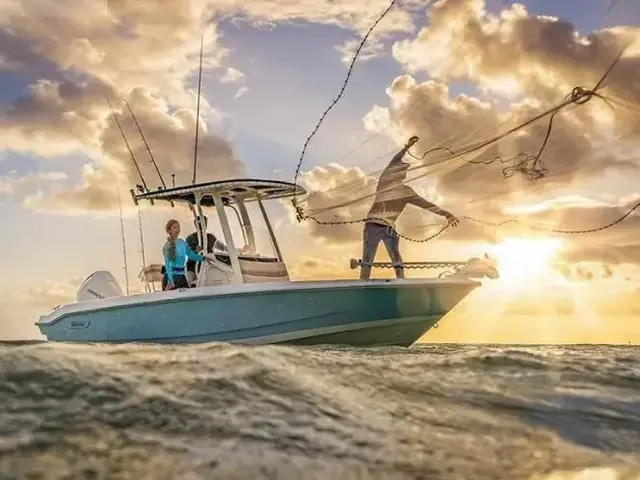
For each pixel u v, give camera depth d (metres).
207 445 2.02
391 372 3.09
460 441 2.26
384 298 9.16
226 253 9.57
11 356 2.69
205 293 8.80
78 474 1.75
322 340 9.15
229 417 2.27
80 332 8.99
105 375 2.57
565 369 3.34
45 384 2.41
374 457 2.04
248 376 2.74
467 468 2.03
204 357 3.01
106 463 1.83
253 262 9.58
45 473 1.74
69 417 2.15
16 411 2.16
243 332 8.90
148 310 8.88
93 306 8.98
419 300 9.29
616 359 3.54
